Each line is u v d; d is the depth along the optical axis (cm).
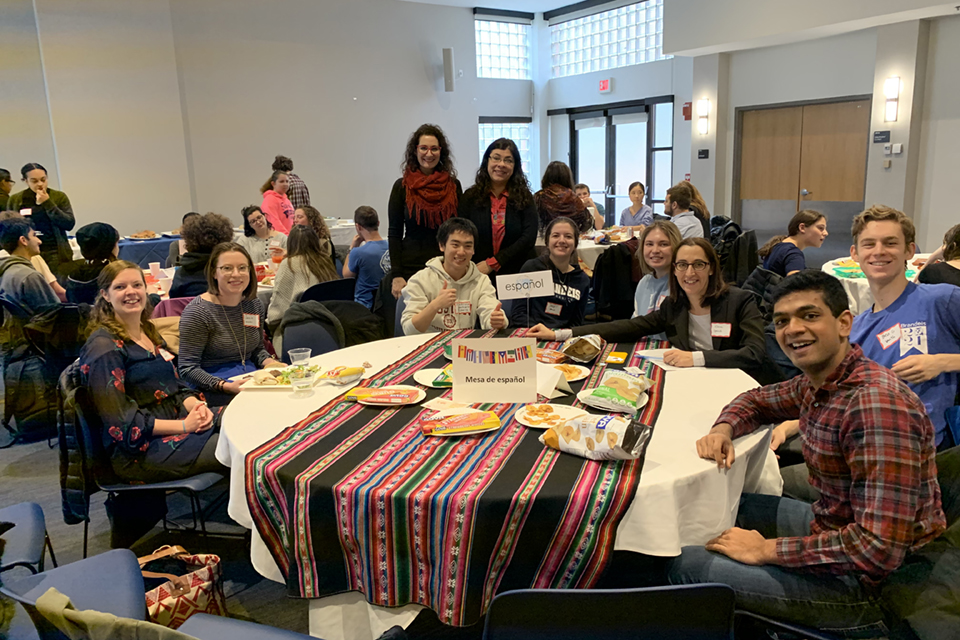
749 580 139
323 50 884
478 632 194
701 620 110
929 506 134
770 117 782
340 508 141
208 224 374
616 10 970
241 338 275
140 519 229
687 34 754
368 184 948
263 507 152
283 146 875
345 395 200
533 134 1119
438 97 989
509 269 354
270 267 487
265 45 841
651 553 139
